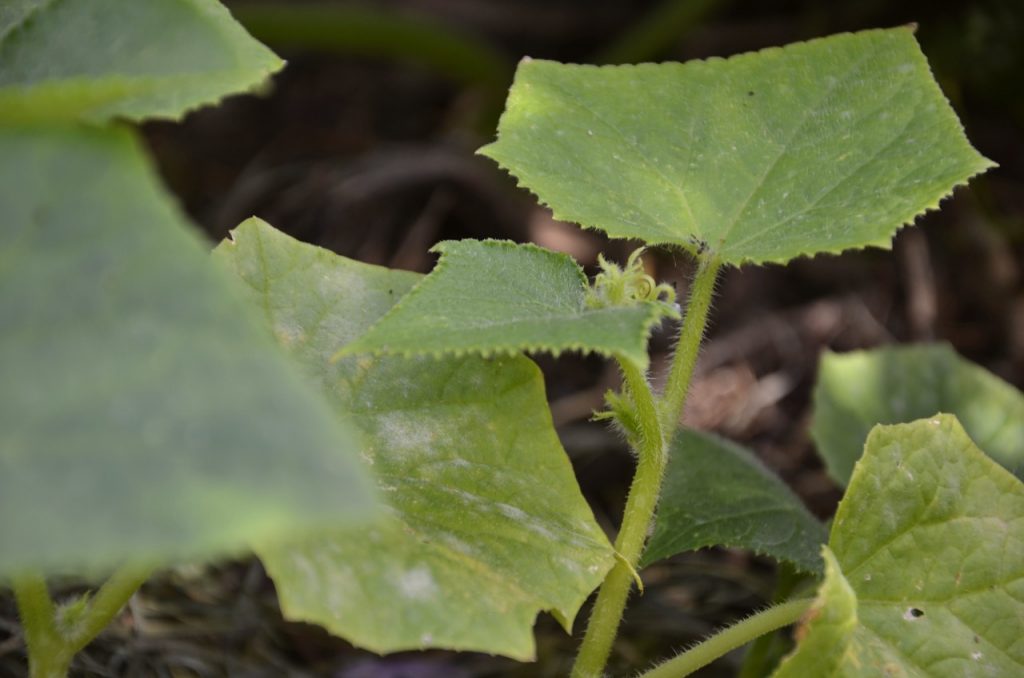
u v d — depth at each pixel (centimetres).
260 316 63
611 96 66
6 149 54
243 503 51
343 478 52
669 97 66
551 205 63
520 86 65
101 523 51
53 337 53
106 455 52
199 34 56
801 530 69
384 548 58
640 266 61
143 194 54
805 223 63
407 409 62
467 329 58
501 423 62
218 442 52
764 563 85
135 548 51
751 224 64
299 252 63
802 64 66
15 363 53
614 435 94
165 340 53
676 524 69
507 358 62
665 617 80
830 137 65
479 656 79
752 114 65
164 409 52
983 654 61
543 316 59
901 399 79
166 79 55
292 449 52
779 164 65
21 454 52
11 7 58
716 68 66
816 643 58
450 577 58
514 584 59
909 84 65
